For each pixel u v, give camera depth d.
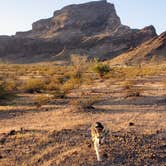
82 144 13.26
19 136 14.20
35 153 12.55
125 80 47.34
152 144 13.24
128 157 12.06
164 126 16.27
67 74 54.53
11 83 34.41
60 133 14.55
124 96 27.73
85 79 47.53
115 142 13.23
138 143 13.20
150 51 189.12
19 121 18.28
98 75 57.28
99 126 11.84
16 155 12.38
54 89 33.41
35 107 22.77
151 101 24.66
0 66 94.25
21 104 24.38
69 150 12.65
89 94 29.94
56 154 12.38
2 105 23.91
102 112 20.22
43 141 13.61
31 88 31.73
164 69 90.62
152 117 18.56
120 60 187.00
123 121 17.42
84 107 21.38
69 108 21.95
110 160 11.73
